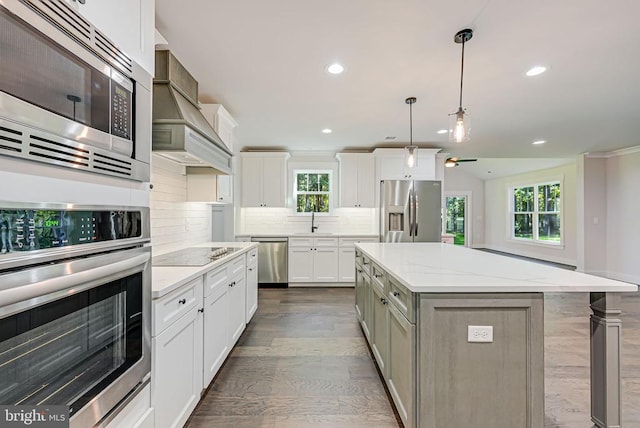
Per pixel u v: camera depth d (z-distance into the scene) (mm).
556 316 3436
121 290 1024
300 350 2607
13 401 684
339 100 3025
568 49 2088
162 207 2549
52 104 746
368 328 2619
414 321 1446
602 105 3141
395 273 1687
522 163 7484
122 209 1014
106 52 931
